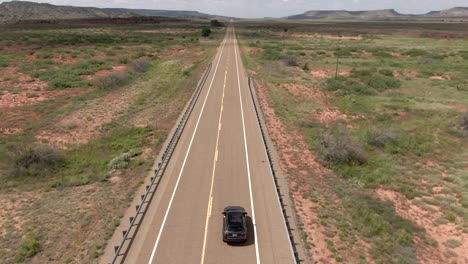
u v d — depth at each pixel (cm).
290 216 2467
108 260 2053
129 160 3388
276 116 4803
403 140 4062
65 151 3662
